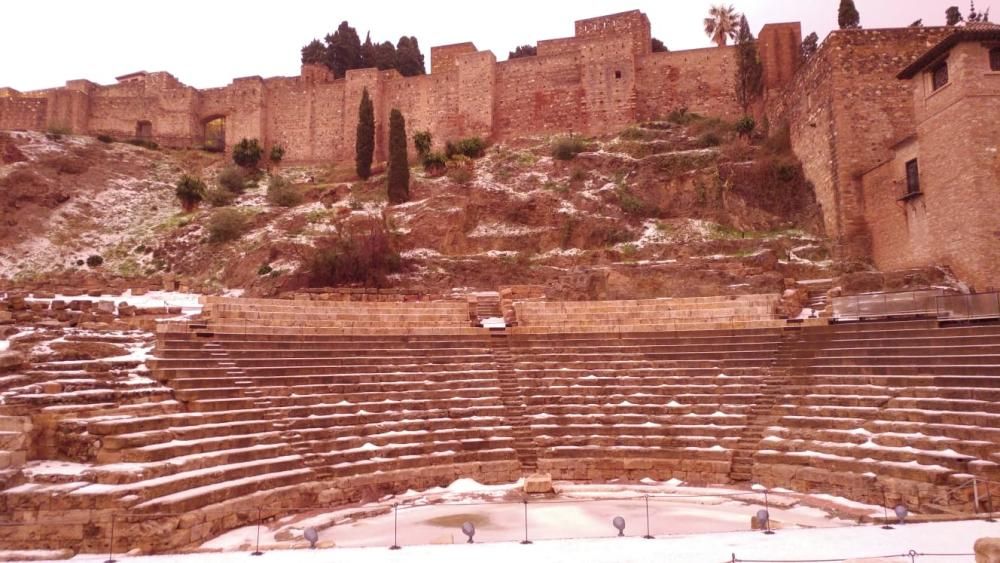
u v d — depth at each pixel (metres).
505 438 21.73
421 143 57.56
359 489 18.34
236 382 19.94
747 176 44.19
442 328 27.39
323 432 19.44
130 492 13.80
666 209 45.59
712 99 58.31
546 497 18.36
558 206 46.72
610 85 59.91
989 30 30.02
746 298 29.48
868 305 25.14
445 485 19.89
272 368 21.20
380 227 44.34
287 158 67.56
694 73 59.16
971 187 29.92
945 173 31.52
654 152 51.25
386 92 66.44
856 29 39.34
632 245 42.47
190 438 16.69
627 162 49.50
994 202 29.52
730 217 43.25
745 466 19.95
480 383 24.03
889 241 35.50
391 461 19.44
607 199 46.78
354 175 59.25
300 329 25.22
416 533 14.69
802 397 21.14
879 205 36.34
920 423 17.91
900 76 34.34
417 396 22.66
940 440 16.88
